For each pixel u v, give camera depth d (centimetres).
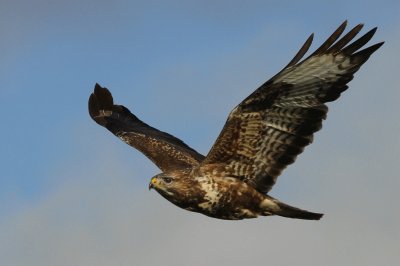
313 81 1498
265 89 1505
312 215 1596
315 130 1538
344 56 1470
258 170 1594
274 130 1555
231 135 1567
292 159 1572
